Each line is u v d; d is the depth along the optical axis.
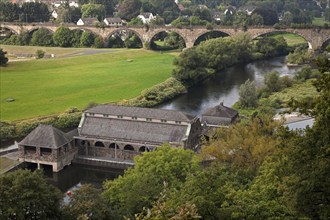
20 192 70.19
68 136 142.50
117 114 146.62
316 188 62.41
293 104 68.81
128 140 140.75
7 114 188.25
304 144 65.31
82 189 77.75
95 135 144.50
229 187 67.12
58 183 134.12
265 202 60.50
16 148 152.62
